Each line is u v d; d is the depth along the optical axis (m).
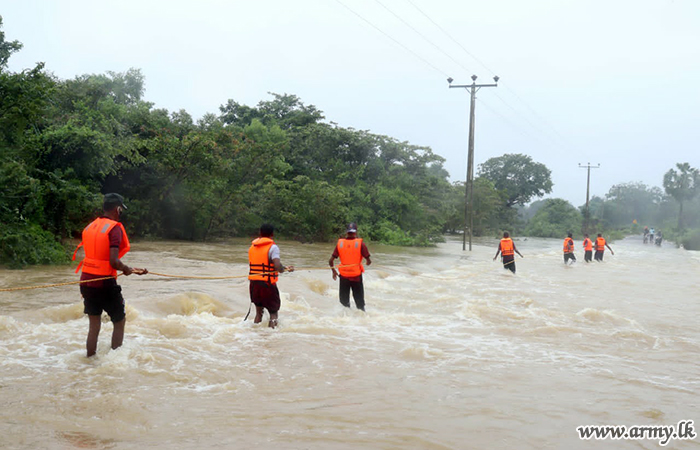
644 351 6.29
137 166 22.45
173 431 3.37
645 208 108.94
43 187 15.41
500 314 8.56
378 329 7.02
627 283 14.62
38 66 13.56
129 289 9.09
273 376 4.68
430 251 25.92
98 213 18.36
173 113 27.47
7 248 11.83
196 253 17.75
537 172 87.38
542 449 3.29
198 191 24.25
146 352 5.16
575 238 63.19
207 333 6.32
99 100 24.25
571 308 9.70
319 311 8.36
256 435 3.34
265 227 7.00
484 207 53.34
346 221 29.52
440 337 6.64
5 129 13.55
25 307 7.07
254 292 6.92
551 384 4.69
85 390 4.08
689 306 10.35
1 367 4.57
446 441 3.35
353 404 4.00
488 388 4.51
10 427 3.33
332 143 36.81
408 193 34.84
